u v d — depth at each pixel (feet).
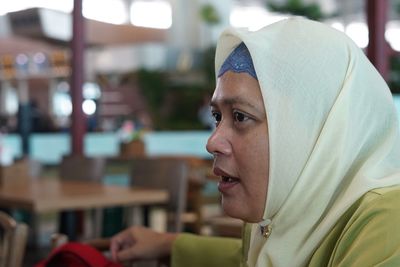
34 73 35.60
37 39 33.22
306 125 2.97
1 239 7.55
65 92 37.22
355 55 3.07
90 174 13.04
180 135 30.27
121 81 40.60
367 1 9.61
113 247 4.69
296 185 2.97
